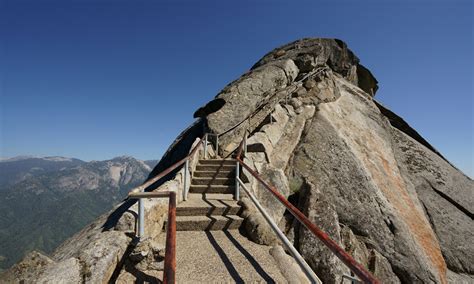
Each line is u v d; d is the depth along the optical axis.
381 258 7.26
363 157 11.04
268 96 13.09
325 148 10.51
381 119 15.90
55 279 2.93
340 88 17.30
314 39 18.92
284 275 3.89
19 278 3.13
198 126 14.57
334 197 8.68
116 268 3.62
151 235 4.66
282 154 9.88
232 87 12.90
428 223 9.73
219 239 5.05
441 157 15.56
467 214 11.01
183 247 4.64
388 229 8.08
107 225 5.01
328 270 5.84
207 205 6.00
